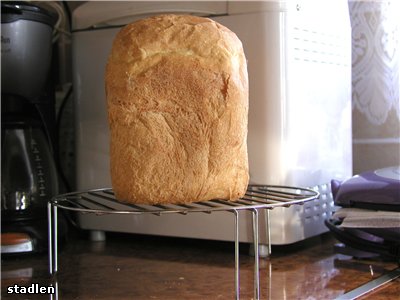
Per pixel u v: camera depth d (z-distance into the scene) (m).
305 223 0.91
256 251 0.62
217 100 0.68
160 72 0.67
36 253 0.92
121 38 0.70
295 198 0.72
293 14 0.86
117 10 0.97
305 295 0.69
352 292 0.69
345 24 1.02
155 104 0.67
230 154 0.68
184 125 0.67
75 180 1.06
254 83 0.86
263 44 0.85
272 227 0.87
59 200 0.72
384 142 1.10
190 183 0.67
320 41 0.94
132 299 0.69
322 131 0.95
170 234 0.96
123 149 0.67
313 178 0.92
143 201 0.67
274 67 0.85
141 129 0.67
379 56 1.09
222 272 0.81
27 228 0.92
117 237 1.08
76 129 1.04
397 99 1.08
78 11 1.02
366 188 0.83
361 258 0.88
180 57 0.68
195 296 0.70
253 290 0.72
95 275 0.81
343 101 1.01
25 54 0.98
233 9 0.87
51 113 1.16
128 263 0.88
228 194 0.69
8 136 0.95
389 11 1.07
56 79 1.25
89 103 1.02
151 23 0.69
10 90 1.00
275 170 0.86
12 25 0.96
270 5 0.85
